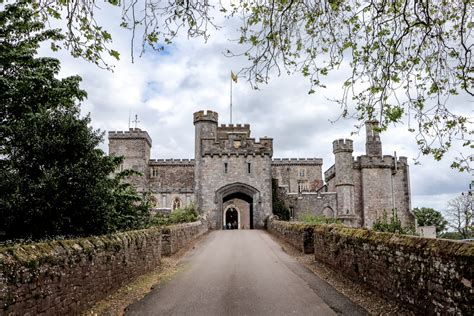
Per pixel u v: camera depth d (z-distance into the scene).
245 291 9.70
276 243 22.31
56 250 6.66
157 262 14.30
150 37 5.63
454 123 6.68
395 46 6.64
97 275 8.34
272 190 43.12
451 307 5.47
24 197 9.12
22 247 5.91
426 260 6.20
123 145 57.03
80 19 5.64
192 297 9.12
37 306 5.88
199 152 42.41
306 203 43.72
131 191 14.42
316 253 14.39
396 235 7.64
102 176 10.46
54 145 9.79
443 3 6.64
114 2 5.32
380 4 6.55
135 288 10.09
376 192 43.88
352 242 9.96
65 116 10.24
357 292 9.10
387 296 7.70
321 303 8.30
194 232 25.83
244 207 55.41
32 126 10.10
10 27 11.86
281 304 8.34
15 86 11.34
